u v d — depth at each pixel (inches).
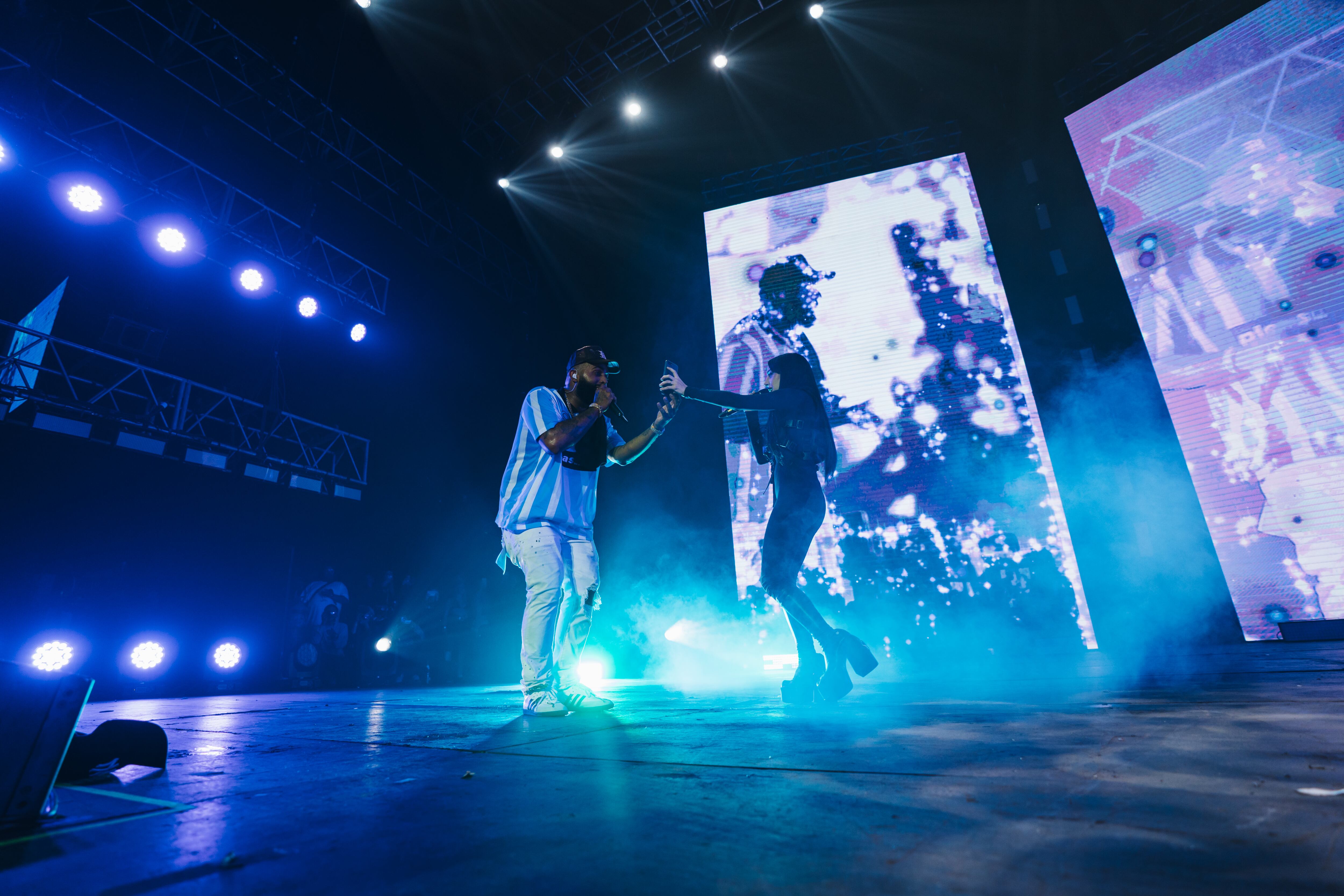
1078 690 85.3
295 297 293.9
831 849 24.1
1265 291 241.8
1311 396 227.1
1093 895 18.9
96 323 245.9
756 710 76.1
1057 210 316.8
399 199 339.3
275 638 292.4
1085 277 302.5
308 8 282.2
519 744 53.9
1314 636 215.9
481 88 341.4
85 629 234.7
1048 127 329.4
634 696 116.6
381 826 29.4
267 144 282.4
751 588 303.0
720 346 341.1
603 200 403.5
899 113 360.2
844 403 311.0
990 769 35.9
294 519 303.9
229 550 284.2
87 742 43.3
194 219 255.6
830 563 292.8
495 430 383.2
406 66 322.0
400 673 312.0
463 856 24.9
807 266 337.7
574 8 307.9
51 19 218.5
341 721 80.6
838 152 354.3
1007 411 287.9
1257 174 250.2
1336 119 236.1
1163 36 286.8
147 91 246.8
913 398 301.9
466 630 333.7
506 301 396.2
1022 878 20.5
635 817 29.3
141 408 257.1
